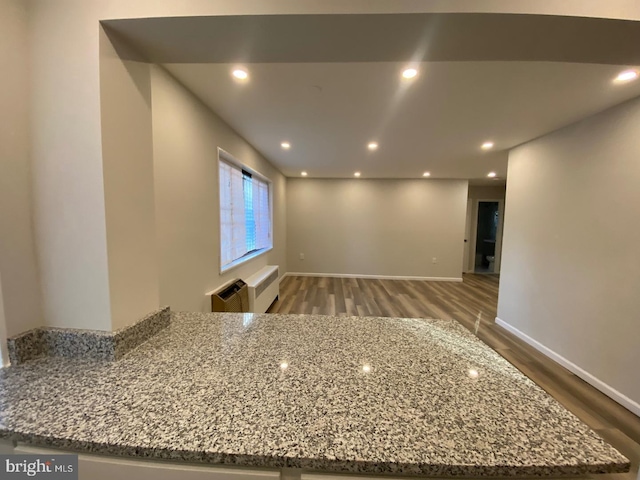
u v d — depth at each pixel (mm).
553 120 2348
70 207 849
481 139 2939
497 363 871
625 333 1933
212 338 1030
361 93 1936
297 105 2148
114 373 784
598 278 2145
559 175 2557
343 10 793
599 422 1762
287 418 609
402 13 791
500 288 3449
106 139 842
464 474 514
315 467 528
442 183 5840
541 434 575
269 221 4582
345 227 6020
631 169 1921
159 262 1628
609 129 2082
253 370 808
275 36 895
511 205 3262
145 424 589
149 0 810
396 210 5934
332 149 3486
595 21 803
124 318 923
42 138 837
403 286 5371
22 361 825
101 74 821
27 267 847
